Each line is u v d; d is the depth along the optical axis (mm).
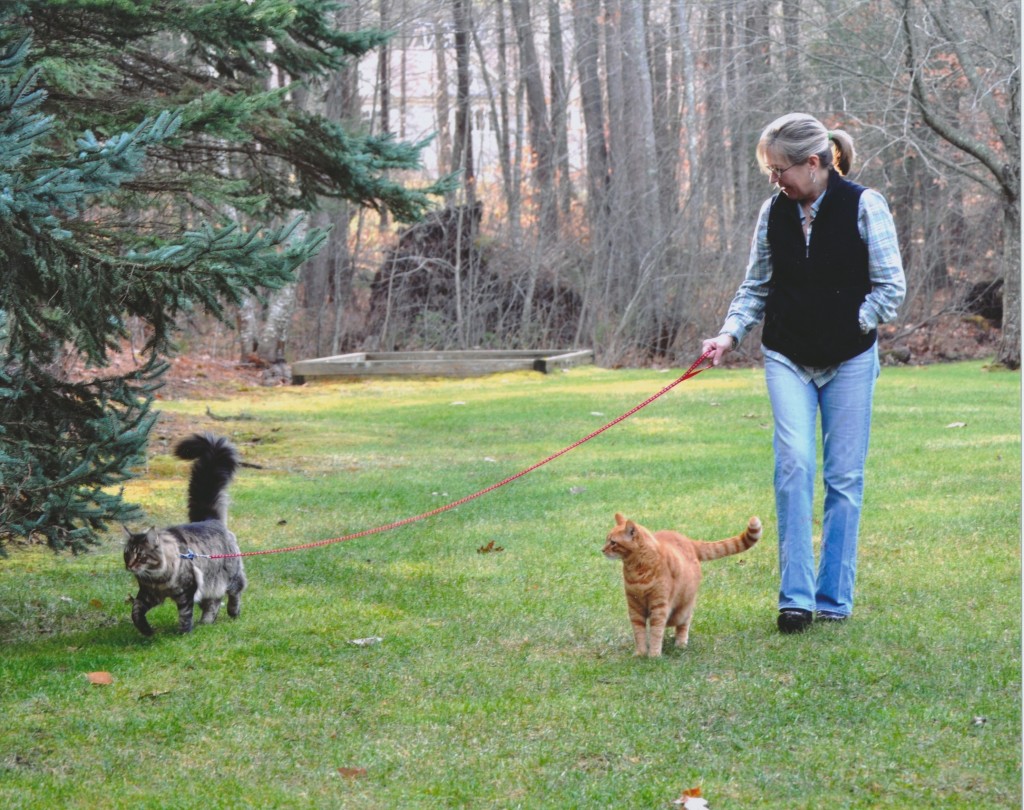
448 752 3889
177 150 9383
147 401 5836
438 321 25141
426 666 4836
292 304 22219
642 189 25797
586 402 15125
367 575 6547
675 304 24984
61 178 4750
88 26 7957
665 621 4820
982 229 27969
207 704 4387
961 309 27234
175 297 5547
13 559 7051
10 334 5871
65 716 4273
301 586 6336
